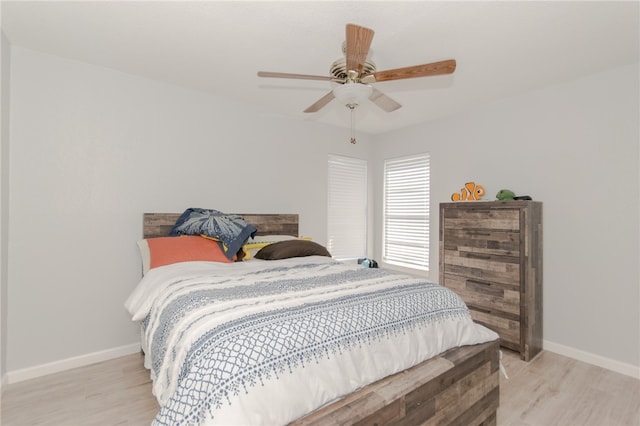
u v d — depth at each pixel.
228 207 3.30
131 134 2.74
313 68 2.59
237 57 2.41
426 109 3.52
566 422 1.88
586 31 2.01
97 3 1.78
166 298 1.71
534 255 2.76
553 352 2.84
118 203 2.68
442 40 2.12
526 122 3.05
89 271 2.55
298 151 3.87
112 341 2.65
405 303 1.63
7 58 2.18
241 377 1.02
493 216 2.90
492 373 1.84
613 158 2.54
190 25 1.99
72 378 2.31
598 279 2.61
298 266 2.50
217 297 1.53
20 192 2.29
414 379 1.42
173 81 2.88
